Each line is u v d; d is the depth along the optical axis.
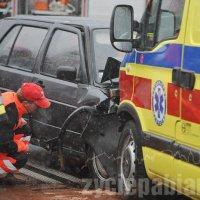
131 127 19.47
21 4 49.69
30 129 22.91
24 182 21.83
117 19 18.91
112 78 22.36
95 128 21.27
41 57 24.89
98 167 21.67
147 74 18.64
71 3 48.66
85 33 23.64
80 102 22.30
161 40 18.23
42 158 25.06
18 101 20.38
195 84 16.20
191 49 16.53
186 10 17.11
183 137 16.77
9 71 25.91
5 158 20.75
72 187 21.52
